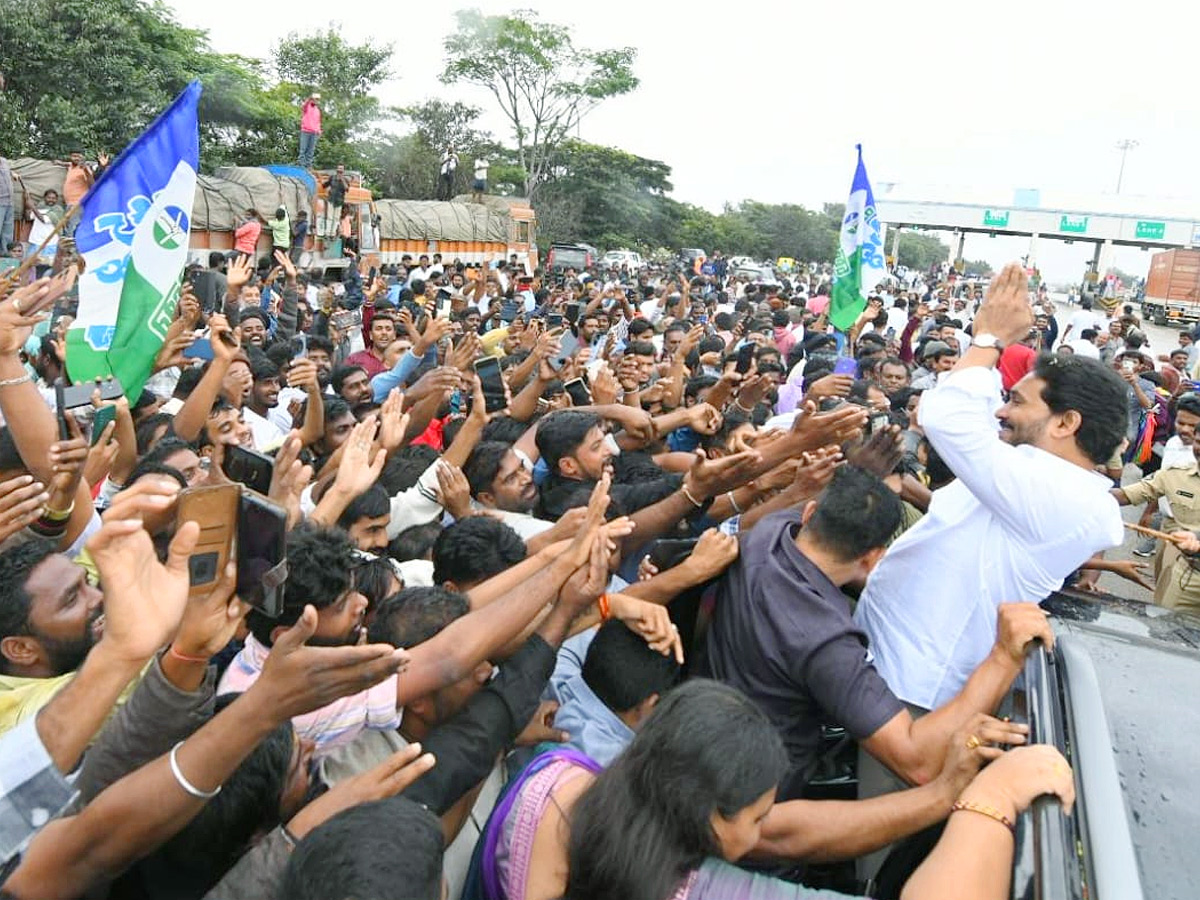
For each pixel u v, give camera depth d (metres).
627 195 52.66
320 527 2.57
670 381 6.46
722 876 1.67
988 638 2.41
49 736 1.53
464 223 25.58
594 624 2.49
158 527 1.87
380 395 6.37
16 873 1.63
